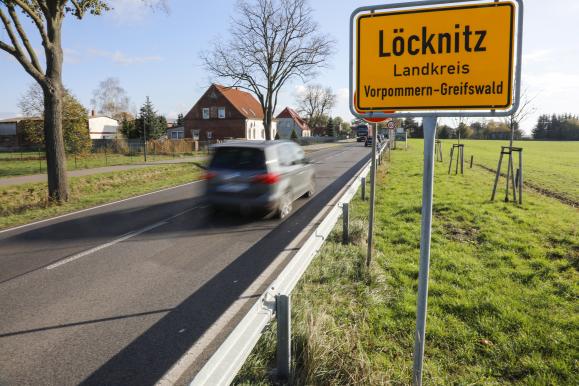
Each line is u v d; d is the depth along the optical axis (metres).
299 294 4.37
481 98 2.07
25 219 9.22
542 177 16.56
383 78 2.21
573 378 3.07
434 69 2.12
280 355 2.87
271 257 6.01
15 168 21.75
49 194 11.49
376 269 5.13
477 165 21.12
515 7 1.98
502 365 3.27
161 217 9.04
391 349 3.49
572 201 10.88
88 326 3.94
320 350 3.11
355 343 3.45
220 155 8.54
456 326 3.84
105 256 6.21
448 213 8.62
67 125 29.06
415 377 2.41
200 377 2.03
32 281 5.18
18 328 3.92
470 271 5.23
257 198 8.08
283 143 9.40
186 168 21.45
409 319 3.96
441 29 2.08
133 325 3.95
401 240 6.66
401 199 10.30
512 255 5.80
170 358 3.37
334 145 52.94
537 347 3.48
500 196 10.73
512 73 2.01
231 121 54.62
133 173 18.09
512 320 3.93
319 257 5.60
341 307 4.18
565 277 4.97
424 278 2.29
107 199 11.83
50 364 3.30
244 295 4.64
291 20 35.56
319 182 14.28
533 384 3.03
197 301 4.49
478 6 2.02
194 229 7.83
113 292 4.78
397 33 2.16
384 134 41.47
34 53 11.07
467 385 3.03
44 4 11.14
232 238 7.11
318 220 8.35
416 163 21.00
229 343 2.32
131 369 3.22
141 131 44.34
